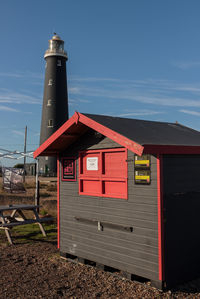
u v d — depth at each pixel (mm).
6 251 9133
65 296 5797
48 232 11797
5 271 7289
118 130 6395
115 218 6906
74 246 7969
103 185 7293
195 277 6574
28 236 11117
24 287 6270
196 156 6820
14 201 19500
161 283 5867
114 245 6867
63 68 55812
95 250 7348
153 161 6121
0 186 27922
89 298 5688
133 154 6543
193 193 6660
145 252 6195
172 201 6195
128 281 6461
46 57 55688
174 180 6270
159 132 7297
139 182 6379
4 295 5887
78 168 8016
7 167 12844
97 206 7391
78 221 7898
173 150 6066
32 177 53312
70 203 8195
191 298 5598
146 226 6203
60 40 55688
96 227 7355
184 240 6375
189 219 6523
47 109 54500
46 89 55219
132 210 6508
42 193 26234
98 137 7426
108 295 5793
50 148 8289
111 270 7180
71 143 8242
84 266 7559
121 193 6848
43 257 8438
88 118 6957
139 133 6621
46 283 6465
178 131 8211
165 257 5965
